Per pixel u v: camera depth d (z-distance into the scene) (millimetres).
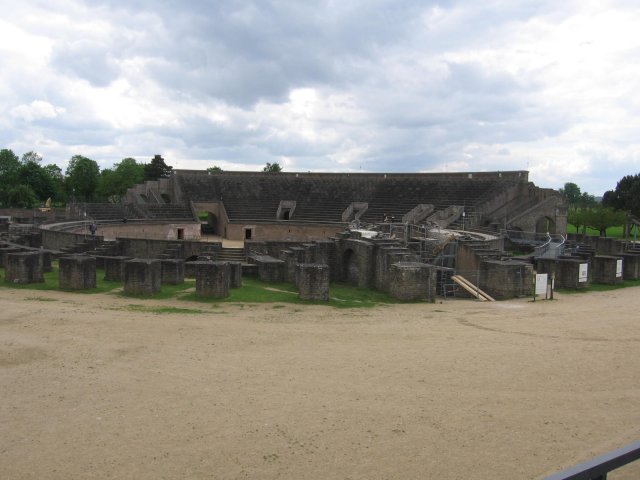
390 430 13531
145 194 92125
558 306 32750
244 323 24891
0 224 64812
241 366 18250
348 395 15828
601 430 13758
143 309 26906
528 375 17922
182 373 17344
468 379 17422
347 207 84000
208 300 30172
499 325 26109
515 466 11820
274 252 49562
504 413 14750
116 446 12367
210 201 85812
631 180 102125
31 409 14266
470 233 59156
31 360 18031
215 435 13031
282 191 89812
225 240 78750
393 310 30578
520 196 77125
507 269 36500
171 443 12578
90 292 31078
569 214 100812
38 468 11328
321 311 29172
